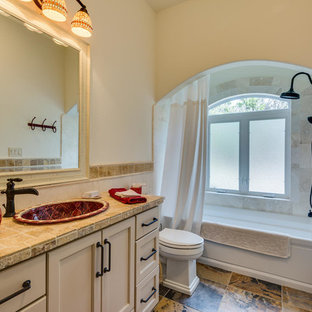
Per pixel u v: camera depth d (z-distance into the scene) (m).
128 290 1.31
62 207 1.35
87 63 1.61
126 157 2.06
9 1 1.14
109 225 1.14
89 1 1.63
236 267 2.19
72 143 1.50
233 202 3.00
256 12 2.07
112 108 1.87
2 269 0.69
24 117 1.23
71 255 0.94
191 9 2.39
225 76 2.97
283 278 1.97
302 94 2.57
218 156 3.20
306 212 2.58
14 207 1.09
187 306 1.71
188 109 2.58
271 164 2.85
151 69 2.50
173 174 2.64
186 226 2.46
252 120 2.96
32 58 1.27
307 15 1.88
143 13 2.34
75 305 0.96
